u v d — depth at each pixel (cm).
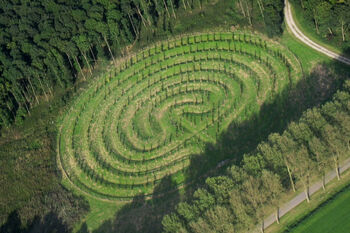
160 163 14975
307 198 12625
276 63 16425
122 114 16488
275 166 12456
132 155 15375
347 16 15712
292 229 12206
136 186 14625
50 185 15062
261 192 12062
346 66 15625
